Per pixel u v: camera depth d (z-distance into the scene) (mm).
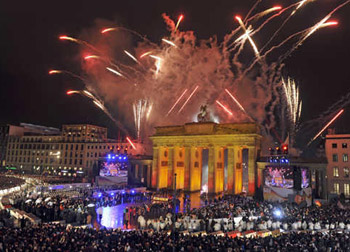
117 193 69938
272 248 24406
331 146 77500
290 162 75562
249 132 80750
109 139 169000
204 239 26375
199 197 77125
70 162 152250
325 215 42312
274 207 50156
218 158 88188
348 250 26375
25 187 83812
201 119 89938
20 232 26594
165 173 94938
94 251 22141
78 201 52531
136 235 27266
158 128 94938
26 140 168625
